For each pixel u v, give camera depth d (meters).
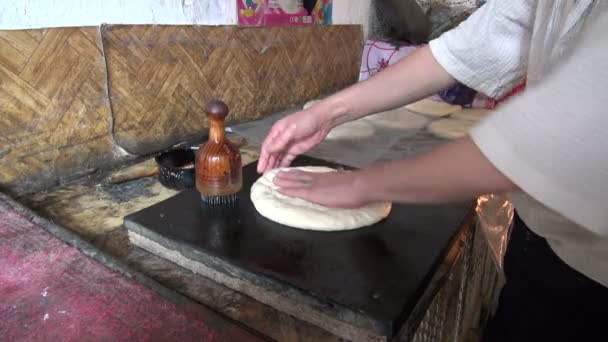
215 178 0.71
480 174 0.35
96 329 0.42
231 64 1.25
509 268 0.69
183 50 1.08
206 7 1.14
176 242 0.63
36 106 0.82
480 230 0.99
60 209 0.80
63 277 0.50
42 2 0.80
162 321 0.43
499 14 0.69
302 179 0.59
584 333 0.57
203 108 1.18
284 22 1.43
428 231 0.68
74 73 0.87
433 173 0.39
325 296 0.51
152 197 0.87
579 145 0.28
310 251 0.61
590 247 0.53
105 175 0.94
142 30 0.98
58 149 0.87
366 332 0.49
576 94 0.29
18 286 0.48
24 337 0.40
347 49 1.87
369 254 0.61
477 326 1.31
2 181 0.80
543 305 0.61
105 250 0.68
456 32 0.75
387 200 0.47
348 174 0.54
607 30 0.29
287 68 1.50
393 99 0.80
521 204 0.65
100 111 0.93
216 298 0.58
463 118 1.61
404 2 1.87
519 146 0.31
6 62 0.76
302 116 0.82
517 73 0.73
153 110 1.05
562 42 0.48
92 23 0.89
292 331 0.52
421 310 0.56
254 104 1.38
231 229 0.67
